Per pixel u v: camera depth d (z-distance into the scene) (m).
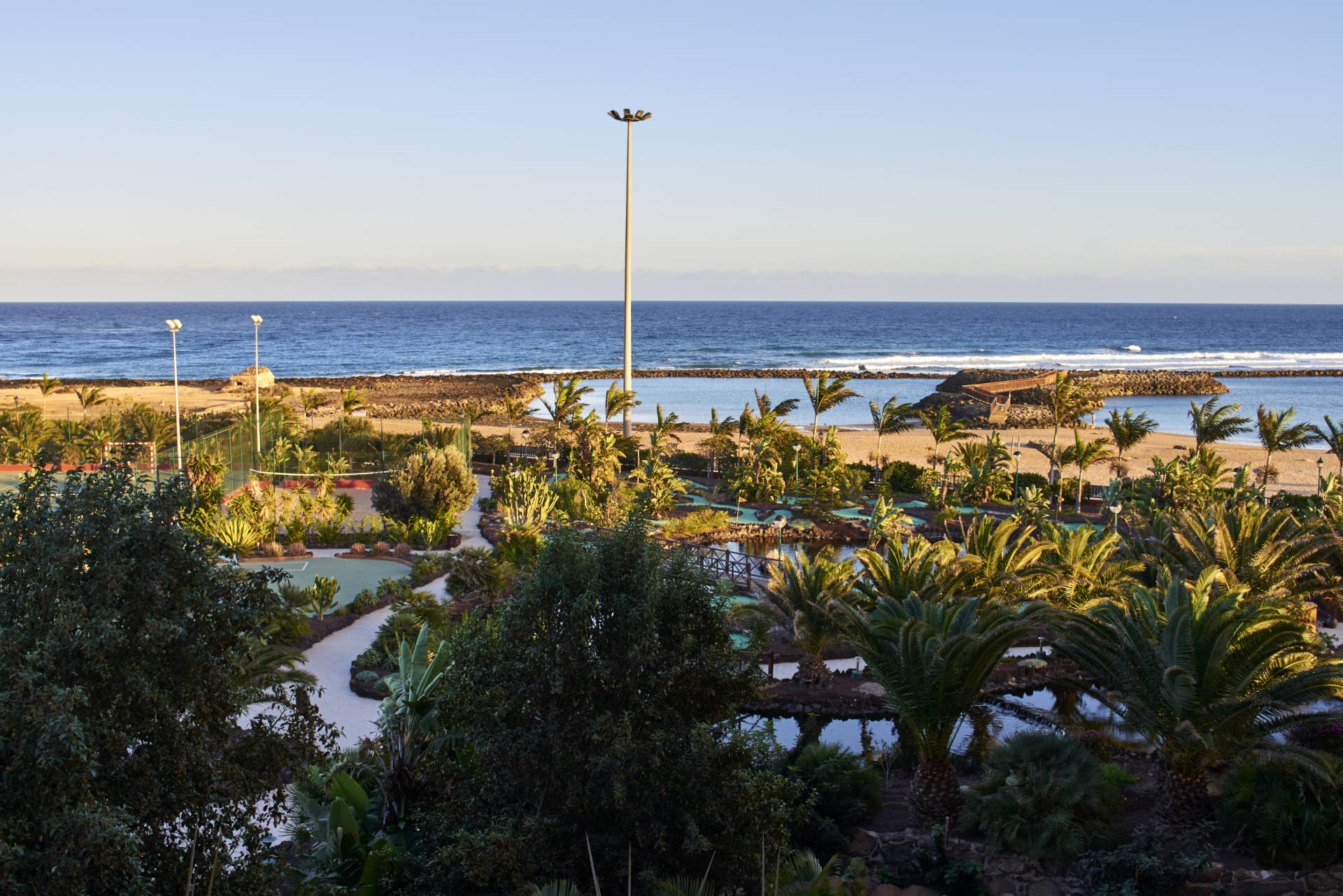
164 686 9.35
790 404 45.72
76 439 46.03
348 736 18.25
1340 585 26.95
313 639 23.30
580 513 38.78
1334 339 194.62
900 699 16.16
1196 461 42.94
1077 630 17.19
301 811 13.30
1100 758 18.95
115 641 8.51
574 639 11.30
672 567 12.40
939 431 48.84
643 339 186.88
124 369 123.31
